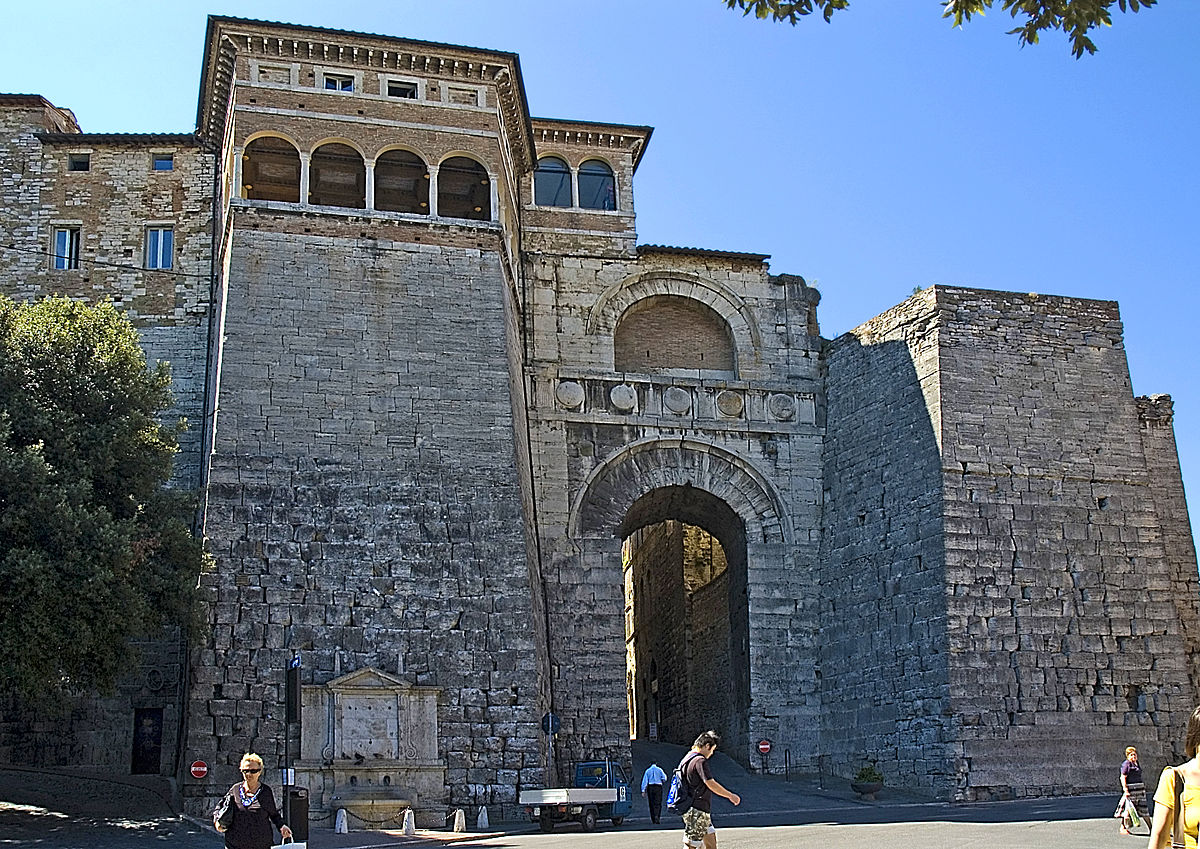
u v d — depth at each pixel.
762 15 16.59
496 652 38.69
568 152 53.12
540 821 33.94
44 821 33.31
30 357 35.44
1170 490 51.25
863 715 45.34
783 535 49.28
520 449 44.09
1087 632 43.34
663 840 28.47
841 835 28.38
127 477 35.78
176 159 49.94
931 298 46.00
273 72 44.44
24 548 32.06
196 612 35.50
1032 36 15.88
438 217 43.97
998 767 41.19
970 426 44.75
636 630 72.31
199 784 35.41
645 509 51.28
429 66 45.91
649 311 52.12
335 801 35.69
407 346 42.09
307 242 42.59
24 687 32.03
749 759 46.97
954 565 43.06
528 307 50.00
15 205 48.91
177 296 48.34
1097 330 47.03
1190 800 10.28
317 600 38.06
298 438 40.06
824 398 51.09
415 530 39.62
